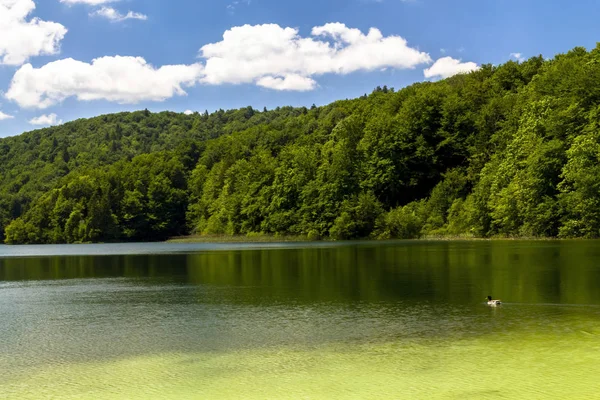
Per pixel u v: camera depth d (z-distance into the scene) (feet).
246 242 496.23
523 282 131.13
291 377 62.85
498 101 409.69
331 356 71.26
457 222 371.35
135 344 81.30
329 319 95.45
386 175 430.20
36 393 59.77
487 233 343.87
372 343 77.46
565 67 344.90
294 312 103.50
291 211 490.08
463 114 429.79
